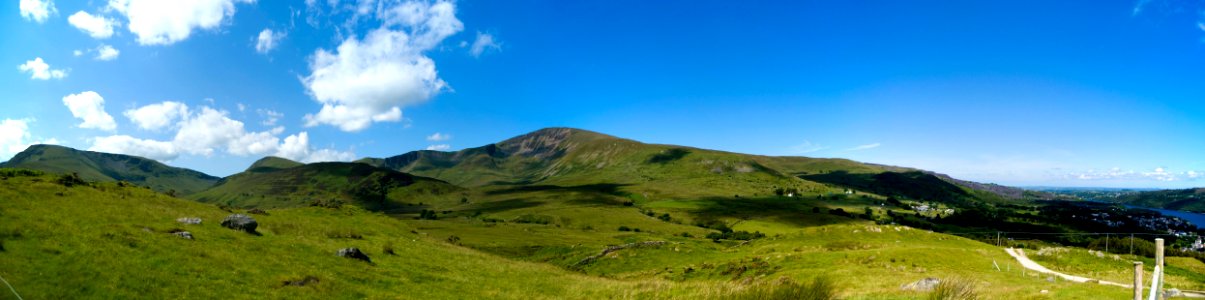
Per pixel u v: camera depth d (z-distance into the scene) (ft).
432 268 173.88
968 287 100.01
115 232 133.28
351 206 352.49
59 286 93.76
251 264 129.59
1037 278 191.01
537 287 161.17
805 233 444.96
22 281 92.53
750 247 438.40
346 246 186.91
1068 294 122.42
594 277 224.12
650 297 135.23
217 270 118.32
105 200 191.01
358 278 136.67
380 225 297.53
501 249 507.30
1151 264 278.05
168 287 102.78
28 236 118.42
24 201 156.76
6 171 202.49
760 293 106.22
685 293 132.67
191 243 138.72
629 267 363.35
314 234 206.59
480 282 159.84
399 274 152.66
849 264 260.62
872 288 153.99
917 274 198.49
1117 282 191.01
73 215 150.92
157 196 237.04
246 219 179.93
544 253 487.20
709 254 383.24
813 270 241.55
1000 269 248.93
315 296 112.98
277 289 113.19
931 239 402.31
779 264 286.25
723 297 113.50
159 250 124.88
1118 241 619.26
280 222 225.76
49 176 212.02
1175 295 123.95
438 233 596.29
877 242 388.37
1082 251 297.33
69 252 111.96
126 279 102.17
